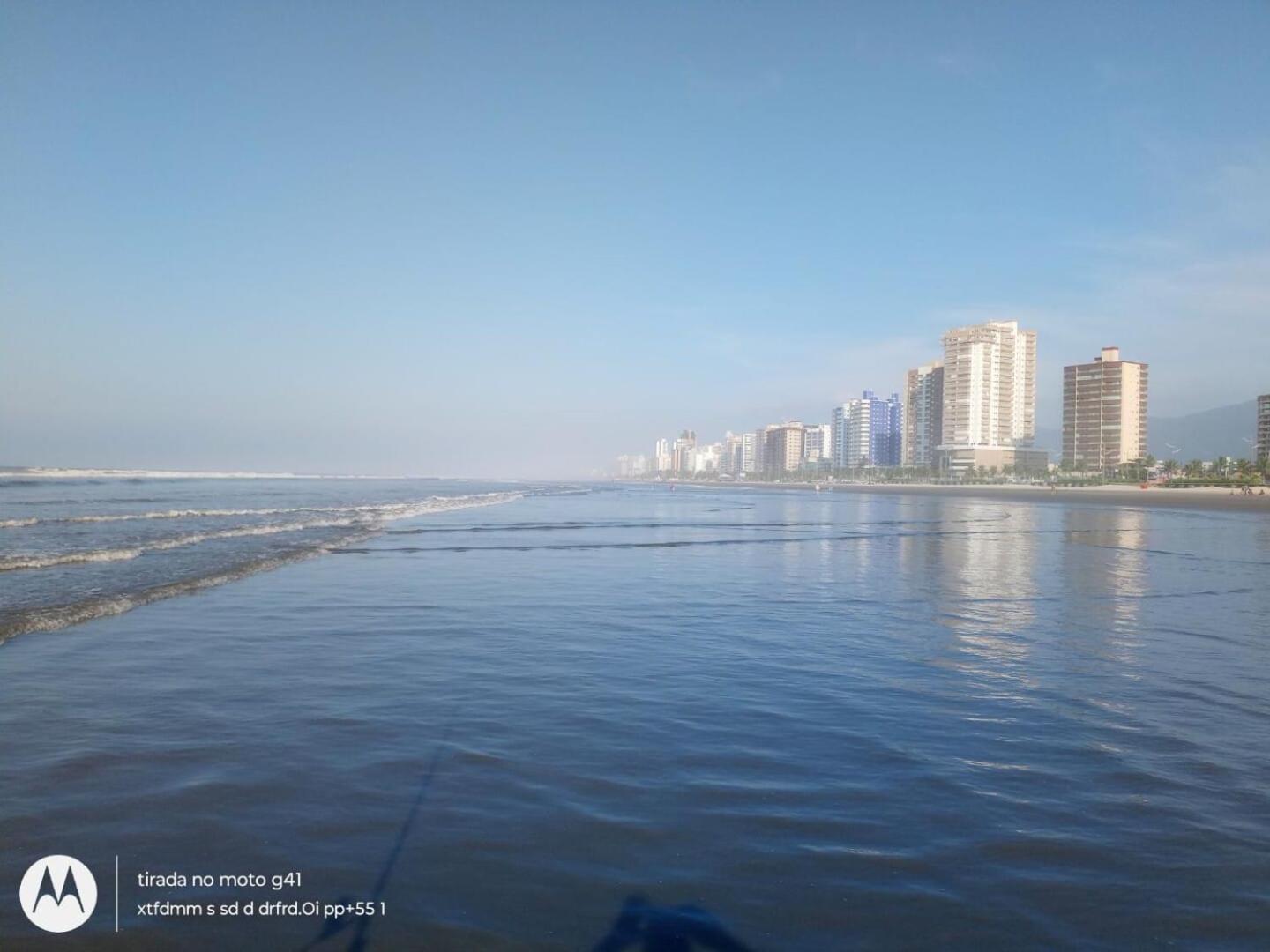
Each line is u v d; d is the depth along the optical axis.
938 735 7.09
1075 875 4.55
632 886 4.40
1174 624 12.86
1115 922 4.08
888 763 6.36
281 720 7.41
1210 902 4.29
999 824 5.22
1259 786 5.93
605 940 3.89
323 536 28.97
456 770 6.13
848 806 5.50
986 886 4.43
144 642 10.76
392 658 10.08
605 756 6.48
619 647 10.89
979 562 23.27
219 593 15.16
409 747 6.66
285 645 10.73
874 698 8.33
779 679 9.13
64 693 8.23
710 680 9.07
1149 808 5.50
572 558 23.20
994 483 150.88
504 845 4.87
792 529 38.91
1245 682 9.04
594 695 8.40
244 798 5.57
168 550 22.45
